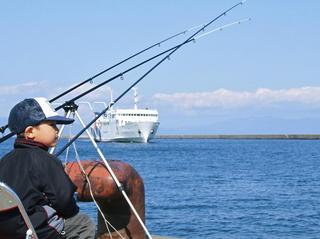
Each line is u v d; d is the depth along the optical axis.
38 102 4.14
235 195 30.12
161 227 19.30
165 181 39.88
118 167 6.05
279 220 20.75
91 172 5.92
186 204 25.97
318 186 35.62
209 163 64.06
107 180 5.84
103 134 106.00
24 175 3.79
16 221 3.63
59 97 6.02
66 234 4.52
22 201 3.73
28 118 4.04
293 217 21.47
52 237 3.79
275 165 59.78
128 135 107.31
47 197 3.82
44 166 3.83
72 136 6.11
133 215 6.14
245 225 19.64
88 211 18.45
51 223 3.79
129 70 7.07
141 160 69.25
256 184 37.31
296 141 197.12
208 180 40.69
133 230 6.15
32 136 4.05
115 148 96.44
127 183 5.99
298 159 73.62
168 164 61.78
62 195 3.81
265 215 22.14
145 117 108.75
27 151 3.91
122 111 107.31
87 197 5.94
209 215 22.20
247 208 24.42
